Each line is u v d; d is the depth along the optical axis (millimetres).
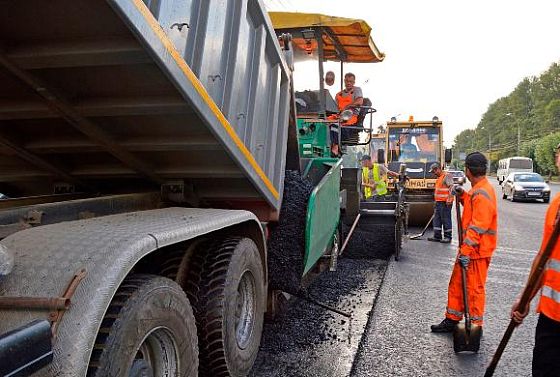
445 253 9969
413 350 4633
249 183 3908
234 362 3508
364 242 9047
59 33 2346
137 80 2646
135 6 2184
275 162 4590
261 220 4574
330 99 7738
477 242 4500
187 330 2680
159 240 2441
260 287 4027
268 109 4285
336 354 4469
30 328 1709
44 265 2096
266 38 3986
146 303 2316
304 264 4816
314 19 6836
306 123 6895
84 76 2629
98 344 2080
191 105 2789
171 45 2502
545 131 91875
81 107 2857
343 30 7281
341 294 6469
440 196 11516
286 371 4070
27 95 2814
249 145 3838
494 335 5121
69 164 3701
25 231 2439
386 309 5887
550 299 2752
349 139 8664
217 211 3510
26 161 3584
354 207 8398
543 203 28203
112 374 2070
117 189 4059
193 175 3709
